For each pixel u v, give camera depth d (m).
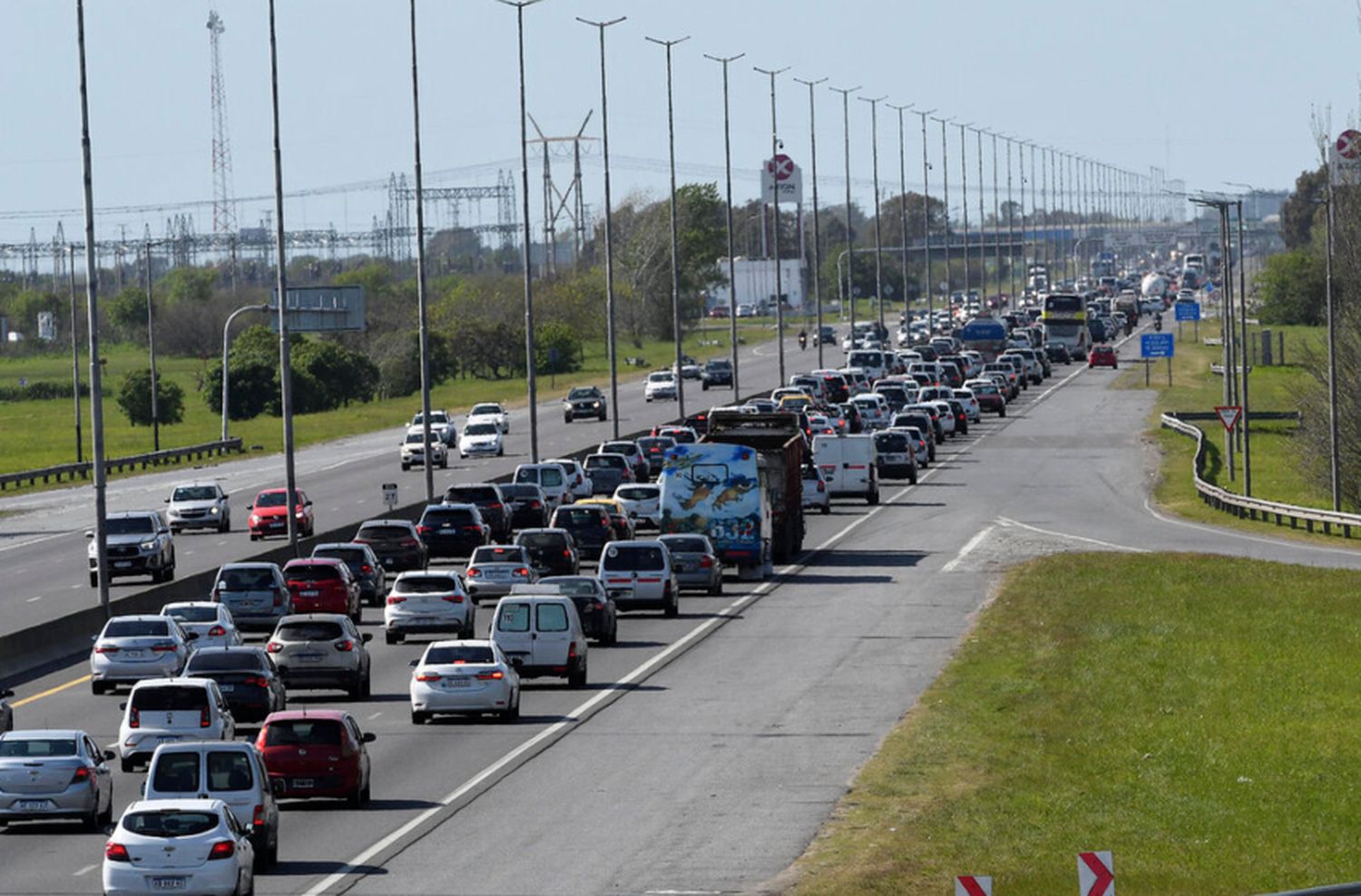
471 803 118.38
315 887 96.00
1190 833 109.81
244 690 141.75
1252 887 96.31
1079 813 114.00
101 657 162.00
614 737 140.75
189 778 98.88
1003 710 148.75
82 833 111.19
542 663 162.12
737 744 137.25
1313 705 150.75
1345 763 130.12
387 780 125.88
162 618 165.12
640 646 187.88
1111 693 156.38
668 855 103.19
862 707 151.38
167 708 126.94
